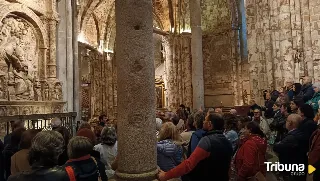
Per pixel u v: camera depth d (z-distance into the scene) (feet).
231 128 22.08
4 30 35.14
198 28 59.06
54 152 8.47
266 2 43.88
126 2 15.03
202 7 93.15
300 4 38.68
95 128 35.53
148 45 15.11
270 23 42.27
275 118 28.30
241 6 86.33
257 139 14.66
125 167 14.17
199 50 58.65
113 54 112.98
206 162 12.04
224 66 89.35
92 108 103.76
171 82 94.27
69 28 46.32
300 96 26.89
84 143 10.48
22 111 34.99
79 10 91.81
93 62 105.19
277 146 16.33
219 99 89.86
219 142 12.26
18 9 36.29
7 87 34.99
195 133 16.19
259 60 46.93
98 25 106.93
